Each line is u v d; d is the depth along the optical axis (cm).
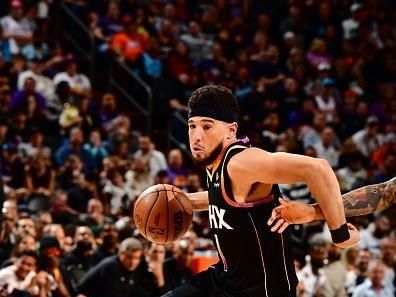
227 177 340
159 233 376
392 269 904
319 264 837
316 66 1469
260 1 1633
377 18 1602
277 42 1518
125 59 1338
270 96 1331
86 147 1101
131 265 714
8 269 669
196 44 1457
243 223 342
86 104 1181
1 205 581
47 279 674
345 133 1349
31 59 1286
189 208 383
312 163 321
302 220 332
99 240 831
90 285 709
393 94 1461
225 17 1559
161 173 1049
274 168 325
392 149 1274
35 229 793
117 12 1405
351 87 1460
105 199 990
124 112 1316
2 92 1123
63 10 1388
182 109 1305
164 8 1498
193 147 350
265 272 348
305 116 1310
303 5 1570
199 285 370
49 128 1150
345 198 373
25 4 1359
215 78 1377
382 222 1009
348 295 859
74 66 1248
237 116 356
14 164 998
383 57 1528
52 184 996
